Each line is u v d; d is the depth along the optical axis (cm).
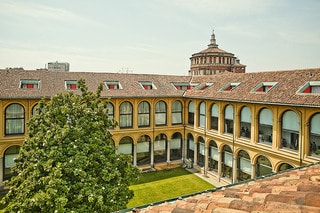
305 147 1888
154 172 3038
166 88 3331
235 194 657
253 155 2342
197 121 3139
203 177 2894
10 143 2464
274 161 2139
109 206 1262
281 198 541
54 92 2628
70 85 2867
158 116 3231
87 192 1213
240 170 2552
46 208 1160
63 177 1295
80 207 1210
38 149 1384
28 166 1344
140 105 3109
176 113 3344
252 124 2334
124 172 1520
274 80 2356
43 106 1723
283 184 718
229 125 2670
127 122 3045
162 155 3356
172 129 3284
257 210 496
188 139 3378
